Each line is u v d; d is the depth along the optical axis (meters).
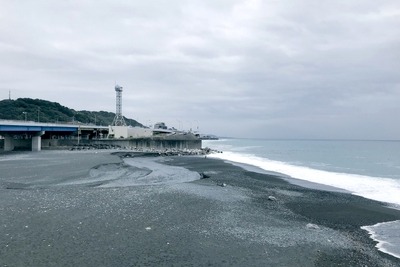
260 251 17.45
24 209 24.17
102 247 17.19
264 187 39.44
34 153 88.81
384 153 120.31
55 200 27.44
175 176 49.12
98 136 151.75
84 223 21.16
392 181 46.16
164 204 27.06
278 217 25.06
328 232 21.59
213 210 25.86
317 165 73.06
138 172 52.75
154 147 122.75
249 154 118.75
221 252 17.12
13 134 105.44
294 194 35.38
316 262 16.30
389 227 23.66
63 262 15.16
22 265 14.69
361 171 60.31
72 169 51.47
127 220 22.14
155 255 16.39
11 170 49.59
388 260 17.12
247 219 23.83
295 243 18.92
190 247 17.66
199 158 89.88
